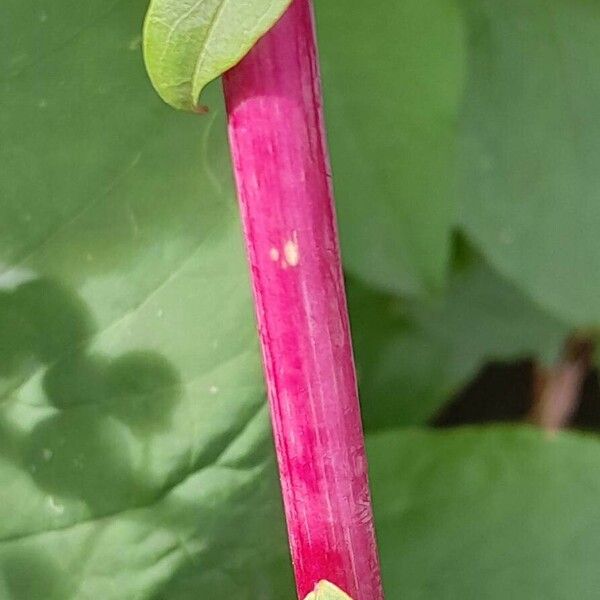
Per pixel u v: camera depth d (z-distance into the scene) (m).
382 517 0.34
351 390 0.24
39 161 0.28
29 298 0.29
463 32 0.36
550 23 0.39
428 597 0.34
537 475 0.34
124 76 0.28
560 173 0.40
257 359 0.29
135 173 0.29
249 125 0.24
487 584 0.34
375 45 0.34
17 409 0.29
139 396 0.29
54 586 0.30
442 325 0.44
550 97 0.40
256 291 0.24
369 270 0.35
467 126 0.40
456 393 0.47
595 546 0.34
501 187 0.40
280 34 0.23
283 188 0.24
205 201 0.29
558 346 0.46
